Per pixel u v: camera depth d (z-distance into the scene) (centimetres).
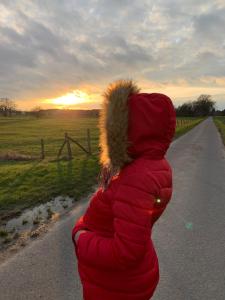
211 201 492
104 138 101
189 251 314
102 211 100
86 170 728
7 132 2684
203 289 249
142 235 90
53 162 896
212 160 926
